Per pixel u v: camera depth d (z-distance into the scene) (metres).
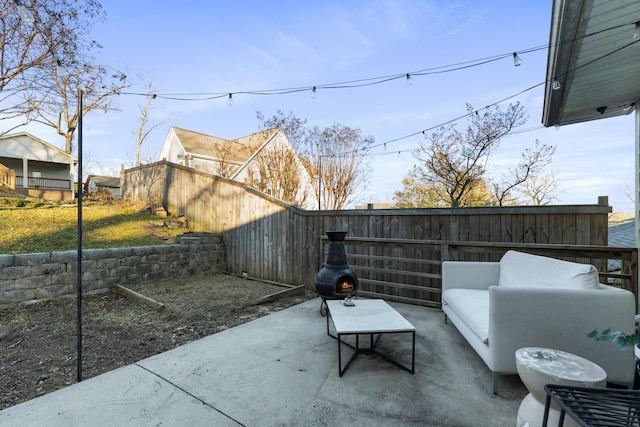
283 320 3.67
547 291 2.11
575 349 2.08
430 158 9.19
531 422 1.64
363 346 2.92
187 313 3.99
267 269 5.99
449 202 9.93
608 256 3.22
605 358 2.04
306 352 2.79
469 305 2.78
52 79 9.86
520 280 2.93
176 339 3.19
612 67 2.95
